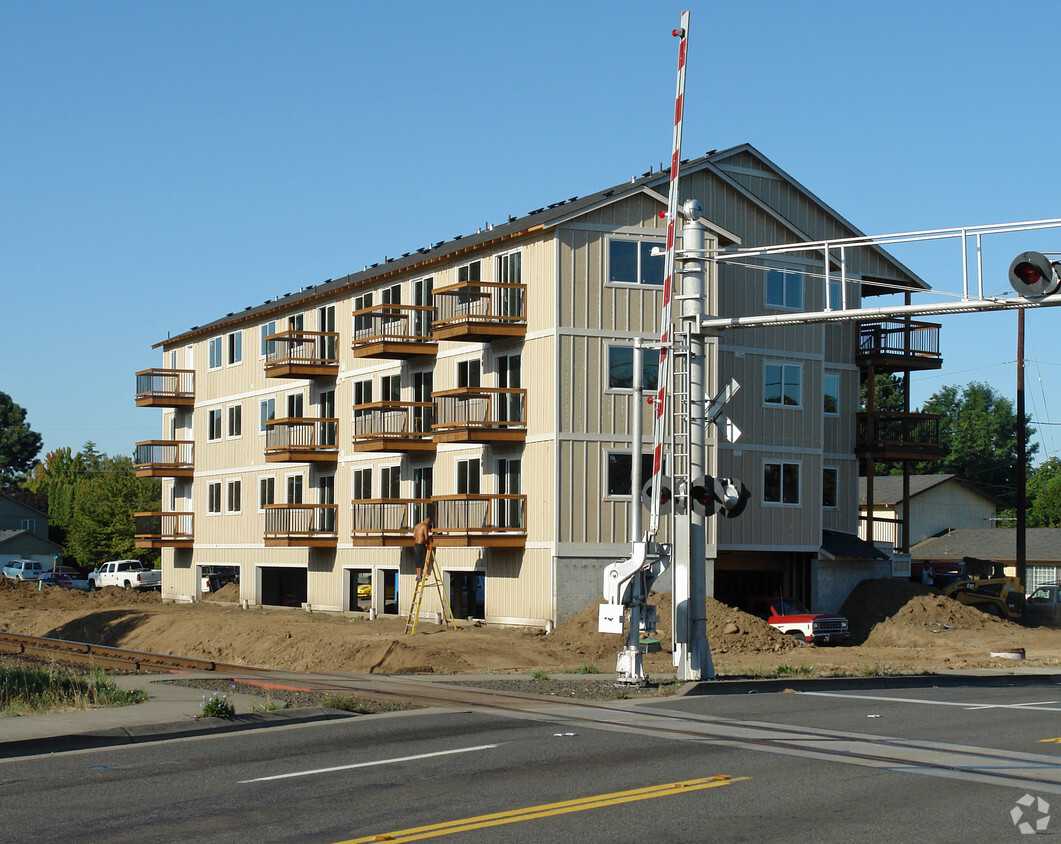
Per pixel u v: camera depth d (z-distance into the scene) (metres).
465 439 37.59
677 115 19.91
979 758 12.40
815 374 42.34
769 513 40.72
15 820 9.55
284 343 49.22
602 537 36.66
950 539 64.19
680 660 20.23
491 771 11.54
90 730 14.00
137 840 8.80
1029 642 36.78
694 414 20.39
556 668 27.30
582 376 36.78
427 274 42.69
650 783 10.88
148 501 83.19
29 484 124.62
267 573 52.56
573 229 36.97
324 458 47.19
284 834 8.95
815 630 35.50
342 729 14.78
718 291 39.78
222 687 19.75
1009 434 101.25
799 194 44.09
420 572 37.25
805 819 9.37
